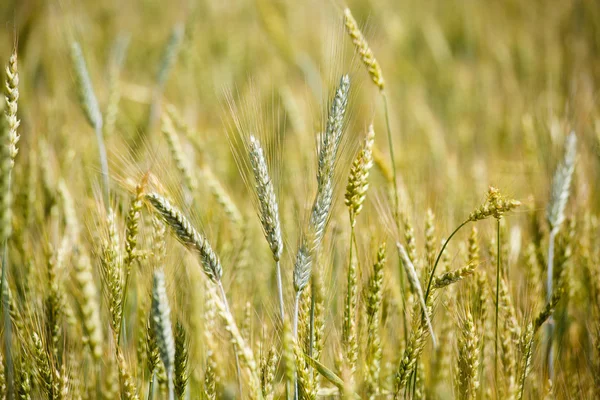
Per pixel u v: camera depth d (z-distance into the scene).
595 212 1.63
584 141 1.69
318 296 1.38
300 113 2.16
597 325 1.43
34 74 2.43
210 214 1.56
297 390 1.34
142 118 2.24
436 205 1.53
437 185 1.66
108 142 1.72
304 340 1.37
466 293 1.40
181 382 1.35
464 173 1.79
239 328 1.41
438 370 1.37
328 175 1.33
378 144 2.11
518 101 2.50
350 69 1.38
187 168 1.56
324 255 1.42
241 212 1.66
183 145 1.70
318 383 1.37
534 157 1.69
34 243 1.54
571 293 1.50
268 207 1.33
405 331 1.42
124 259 1.36
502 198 1.37
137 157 1.43
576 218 1.55
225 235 1.57
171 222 1.33
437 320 1.45
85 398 1.41
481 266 1.45
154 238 1.39
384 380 1.43
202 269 1.34
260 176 1.33
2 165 1.36
